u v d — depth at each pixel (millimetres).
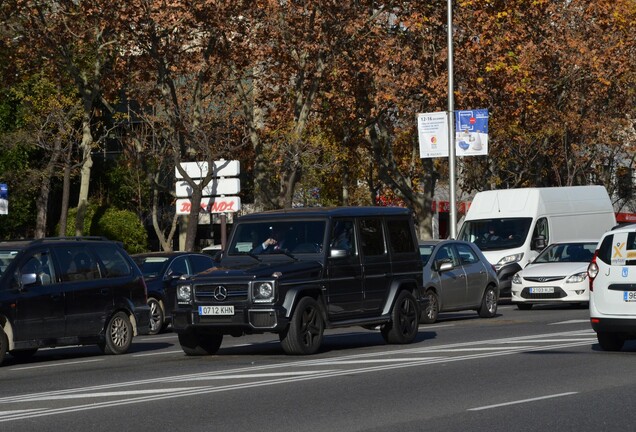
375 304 26016
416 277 27359
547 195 49562
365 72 55938
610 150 80250
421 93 58031
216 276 23922
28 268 25312
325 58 55062
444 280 36469
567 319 35125
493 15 56562
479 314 38656
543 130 70938
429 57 57188
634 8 68500
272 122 61281
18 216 74750
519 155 74000
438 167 78500
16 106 69562
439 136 53656
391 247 26734
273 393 17516
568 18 65875
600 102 73875
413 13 55375
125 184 80375
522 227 48531
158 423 14672
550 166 81312
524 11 59062
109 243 27844
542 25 62219
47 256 25906
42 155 73688
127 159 72562
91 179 81250
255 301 23438
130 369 22234
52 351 30109
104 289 27031
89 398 17359
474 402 16188
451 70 53625
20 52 54844
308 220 25328
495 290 39031
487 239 48844
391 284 26500
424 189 63219
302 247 25000
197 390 17984
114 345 27188
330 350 25453
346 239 25500
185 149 58094
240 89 58938
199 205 50094
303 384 18578
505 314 40344
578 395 16781
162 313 35875
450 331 31078
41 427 14516
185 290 24109
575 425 14062
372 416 15016
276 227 25453
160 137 68750
